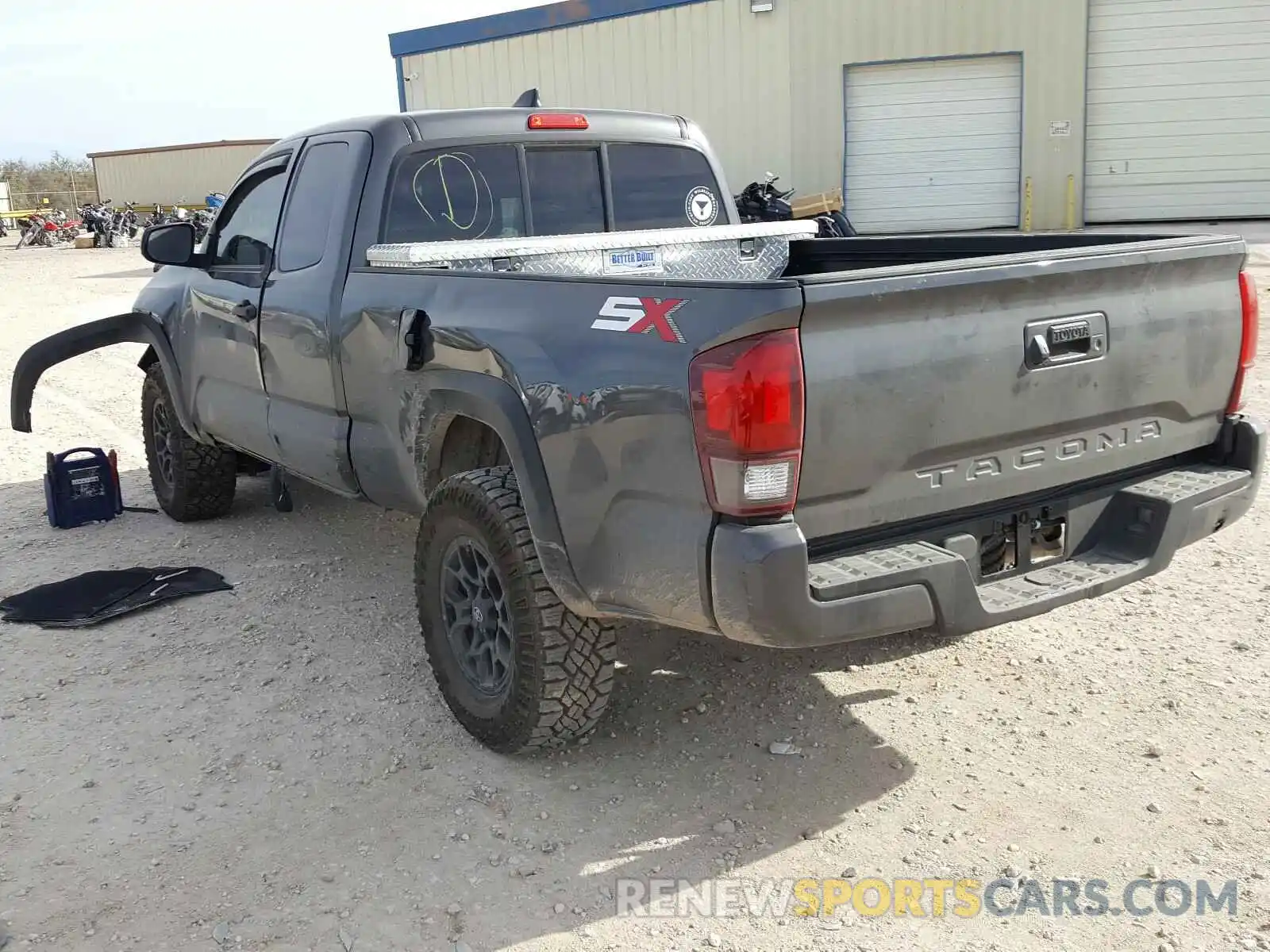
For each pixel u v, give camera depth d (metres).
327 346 4.27
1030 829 3.07
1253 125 18.09
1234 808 3.11
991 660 4.09
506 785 3.41
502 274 3.41
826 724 3.69
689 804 3.27
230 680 4.18
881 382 2.76
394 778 3.47
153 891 2.94
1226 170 18.36
